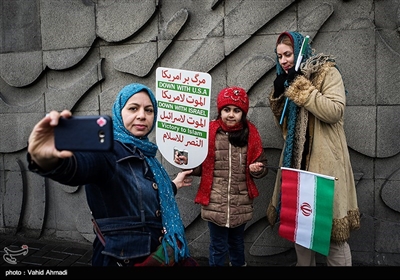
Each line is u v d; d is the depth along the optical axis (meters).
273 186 2.95
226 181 2.42
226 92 2.38
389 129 2.71
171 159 2.42
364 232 2.84
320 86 2.12
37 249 3.34
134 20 3.08
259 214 2.98
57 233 3.55
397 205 2.76
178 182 2.12
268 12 2.81
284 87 2.25
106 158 1.42
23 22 3.40
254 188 2.46
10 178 3.60
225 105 2.37
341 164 2.19
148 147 1.66
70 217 3.50
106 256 1.52
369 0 2.69
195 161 2.35
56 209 3.53
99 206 1.51
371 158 2.80
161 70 2.38
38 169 1.19
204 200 2.44
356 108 2.76
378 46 2.67
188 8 3.02
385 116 2.71
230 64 2.98
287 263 2.99
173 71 2.35
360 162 2.83
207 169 2.45
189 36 3.04
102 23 3.16
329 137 2.17
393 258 2.79
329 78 2.12
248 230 3.06
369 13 2.71
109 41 3.17
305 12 2.80
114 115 1.70
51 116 1.14
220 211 2.41
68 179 1.26
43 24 3.33
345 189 2.19
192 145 2.34
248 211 2.46
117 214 1.50
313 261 2.43
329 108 2.00
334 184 2.03
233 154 2.42
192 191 3.11
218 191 2.42
